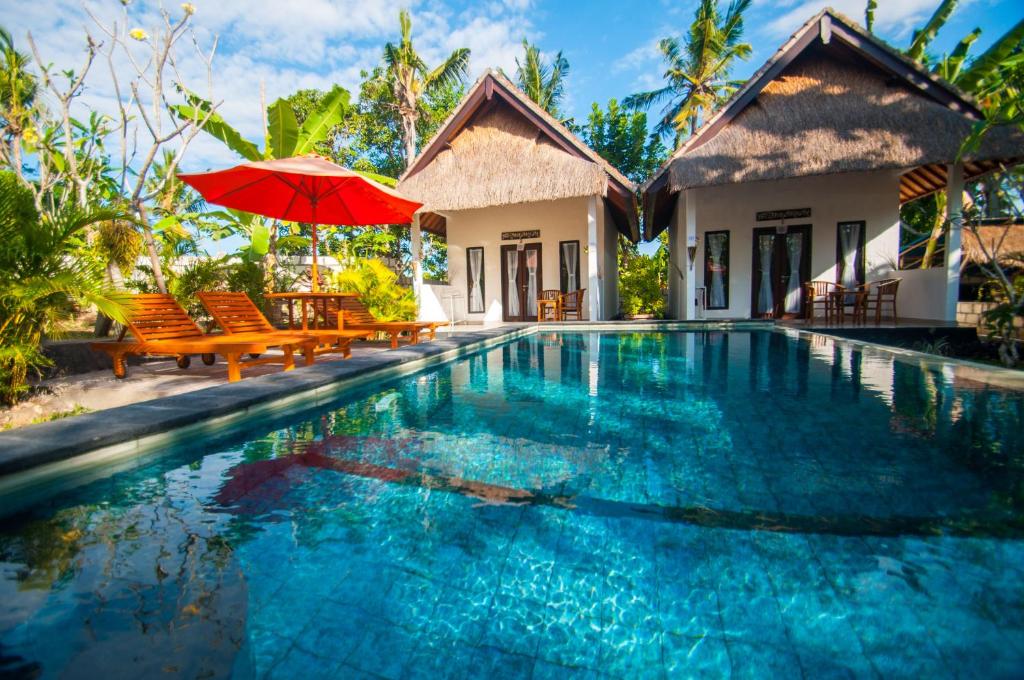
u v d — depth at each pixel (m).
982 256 13.11
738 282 12.30
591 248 11.29
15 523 1.83
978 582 1.51
